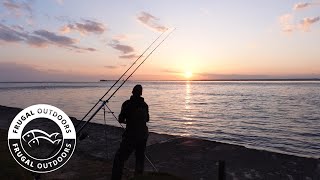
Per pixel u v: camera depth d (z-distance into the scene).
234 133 21.11
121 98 63.78
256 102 51.44
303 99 57.12
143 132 4.57
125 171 5.62
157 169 5.82
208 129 22.78
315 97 62.66
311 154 14.84
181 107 42.34
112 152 7.16
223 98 64.81
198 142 7.88
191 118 29.39
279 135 20.33
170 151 7.07
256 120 28.00
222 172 4.34
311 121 27.08
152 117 30.16
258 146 16.78
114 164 4.49
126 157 4.56
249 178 5.25
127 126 4.59
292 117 30.05
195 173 5.57
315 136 19.89
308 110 36.59
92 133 9.48
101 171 5.61
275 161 6.11
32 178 5.16
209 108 40.59
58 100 54.78
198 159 6.38
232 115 32.03
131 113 4.57
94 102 49.75
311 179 5.16
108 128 10.27
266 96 69.94
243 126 24.31
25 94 80.81
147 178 4.55
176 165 6.05
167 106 44.25
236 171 5.60
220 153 6.78
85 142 8.20
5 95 74.62
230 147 7.26
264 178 5.24
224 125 24.89
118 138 8.72
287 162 6.04
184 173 5.58
